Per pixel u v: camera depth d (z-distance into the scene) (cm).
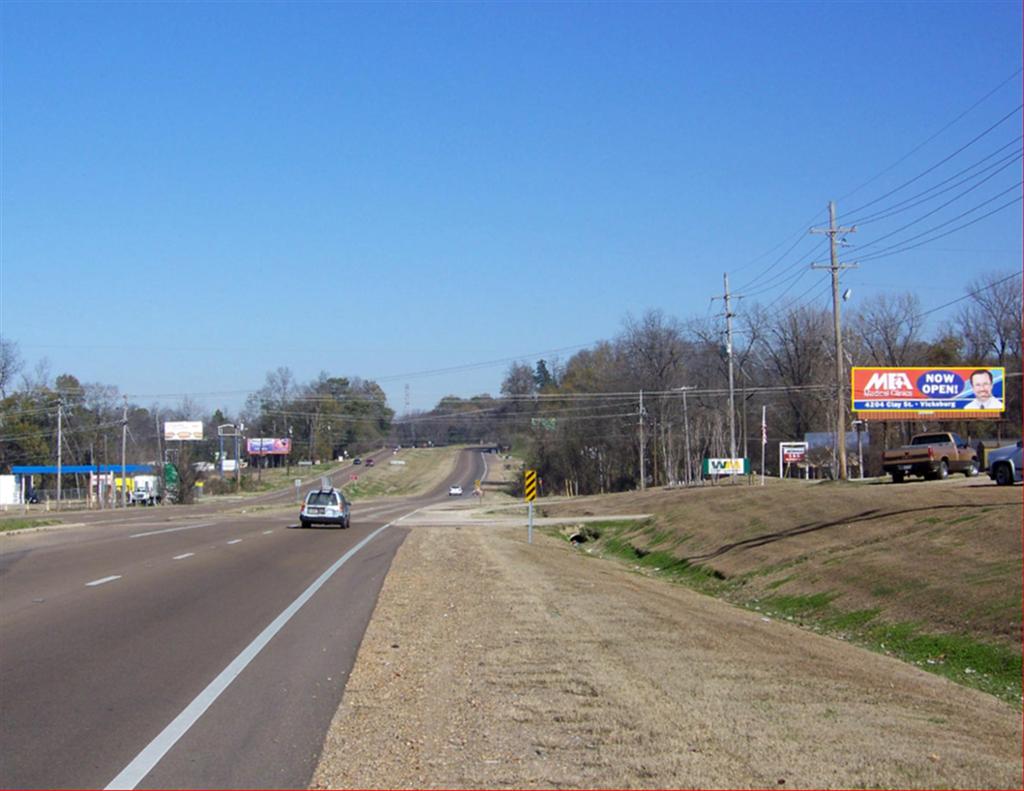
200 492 11475
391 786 705
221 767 745
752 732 870
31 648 1238
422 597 1880
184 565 2484
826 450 7781
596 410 10288
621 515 5731
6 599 1738
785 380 9062
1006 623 1753
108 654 1207
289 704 955
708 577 3128
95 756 768
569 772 742
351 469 15650
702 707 962
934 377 5678
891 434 8212
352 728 866
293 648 1274
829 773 760
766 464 9738
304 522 4672
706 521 4144
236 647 1274
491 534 4341
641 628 1520
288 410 15862
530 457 11656
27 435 10712
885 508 3322
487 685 1048
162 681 1054
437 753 790
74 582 2041
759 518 3816
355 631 1429
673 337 9738
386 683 1057
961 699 1283
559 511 6619
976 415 5678
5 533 4081
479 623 1516
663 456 9688
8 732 837
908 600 2095
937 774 784
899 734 930
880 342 8425
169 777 719
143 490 9856
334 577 2280
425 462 16762
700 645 1396
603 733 851
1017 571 2047
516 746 812
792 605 2405
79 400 11944
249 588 1995
